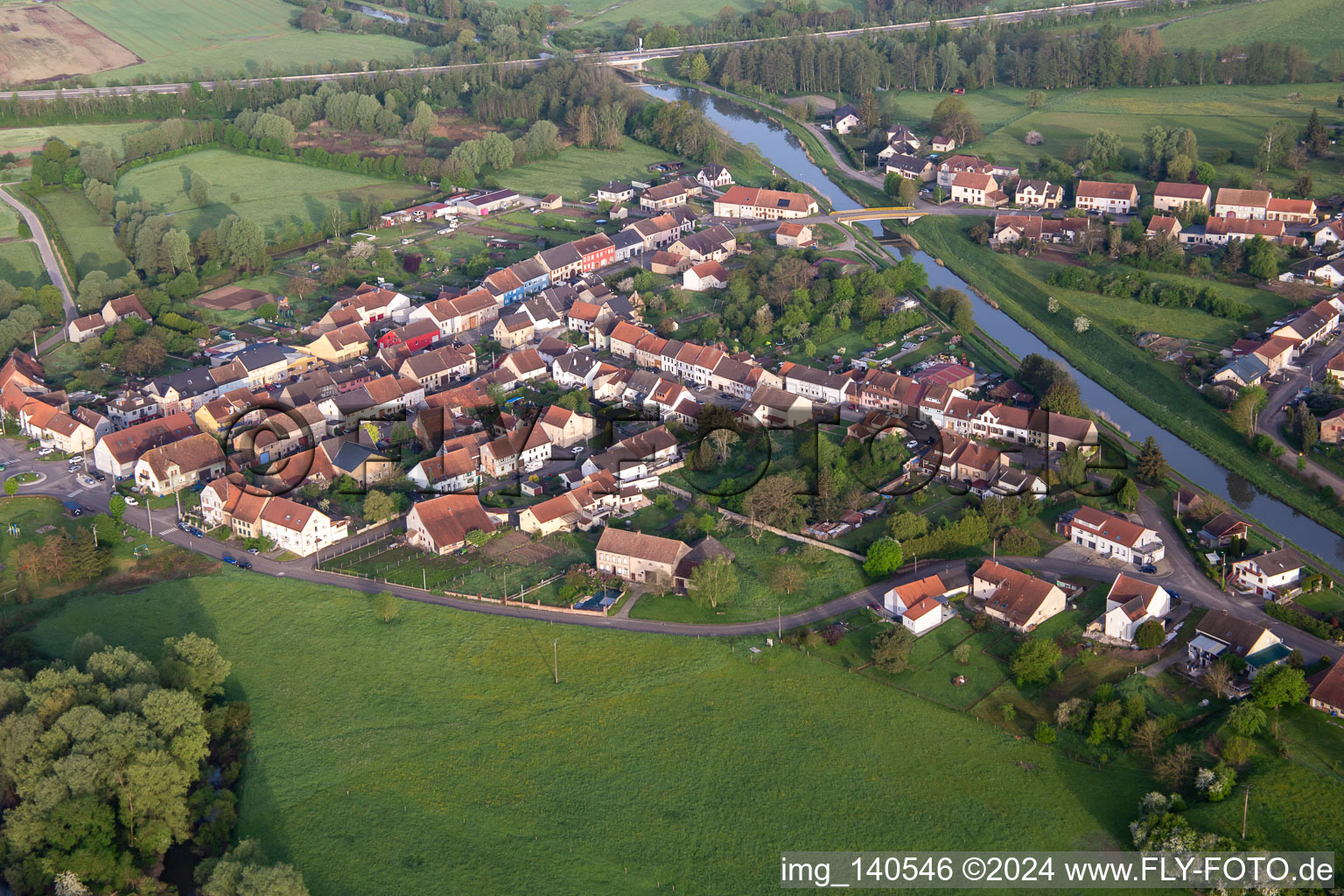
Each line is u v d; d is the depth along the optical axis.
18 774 165.12
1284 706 181.38
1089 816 167.75
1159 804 164.50
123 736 168.62
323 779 178.00
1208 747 175.00
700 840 166.38
